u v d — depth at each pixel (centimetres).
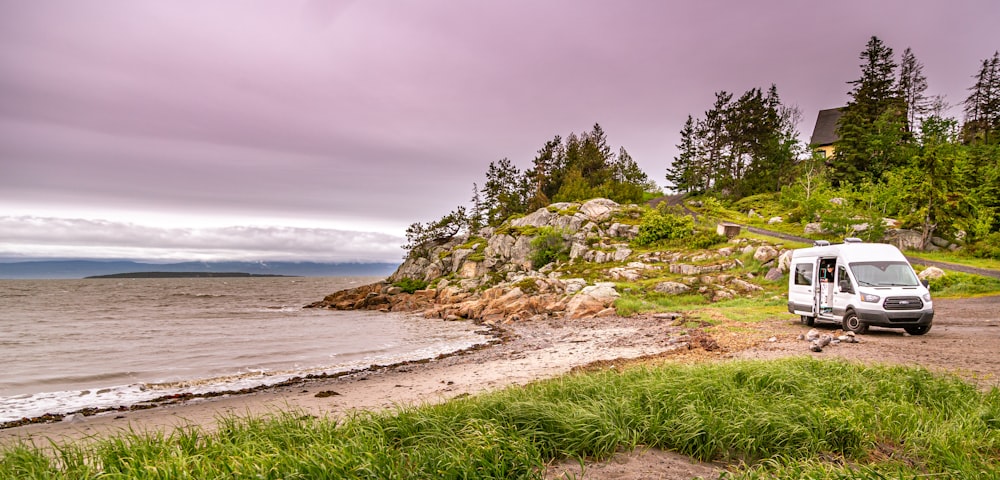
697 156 10294
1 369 1905
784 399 697
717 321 2261
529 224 7025
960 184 4422
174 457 474
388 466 449
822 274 1844
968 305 2348
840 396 727
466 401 742
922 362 1112
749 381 808
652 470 512
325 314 4862
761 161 8625
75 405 1344
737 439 555
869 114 7562
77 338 2875
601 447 559
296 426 623
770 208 6844
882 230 4366
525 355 1873
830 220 4606
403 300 5566
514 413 618
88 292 10931
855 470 457
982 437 548
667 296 3569
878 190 5075
